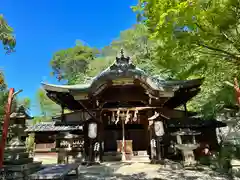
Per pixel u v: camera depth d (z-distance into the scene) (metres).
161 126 10.20
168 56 6.98
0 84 8.90
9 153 7.00
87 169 9.05
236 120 7.81
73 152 13.22
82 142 13.41
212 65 7.56
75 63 50.56
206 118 11.55
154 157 10.45
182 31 5.99
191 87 11.07
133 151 13.76
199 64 7.23
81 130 15.20
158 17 6.03
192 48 6.56
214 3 5.16
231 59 7.08
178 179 6.77
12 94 6.51
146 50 29.52
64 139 11.88
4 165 6.71
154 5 6.00
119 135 15.19
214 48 6.51
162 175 7.43
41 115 34.81
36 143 17.66
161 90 10.17
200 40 6.22
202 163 10.24
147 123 13.17
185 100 12.81
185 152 8.78
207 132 12.85
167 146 12.89
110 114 12.88
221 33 5.90
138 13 7.00
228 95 8.45
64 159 11.37
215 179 6.70
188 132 8.89
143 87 10.63
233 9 5.28
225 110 8.23
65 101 12.86
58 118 14.95
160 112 11.02
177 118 12.34
